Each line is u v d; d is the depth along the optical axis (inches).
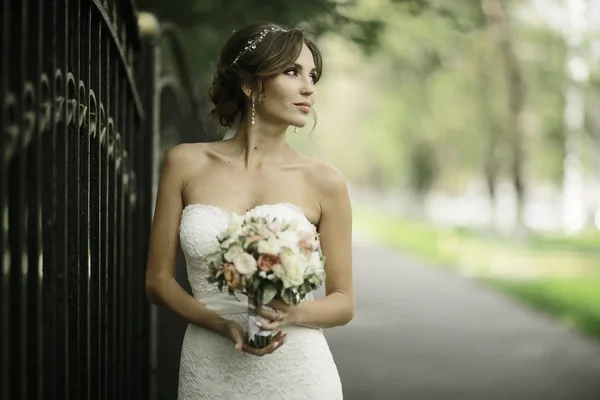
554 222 2185.0
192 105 305.9
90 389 168.2
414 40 1062.4
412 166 2100.1
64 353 140.6
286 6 388.5
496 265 1112.8
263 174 173.9
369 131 2191.2
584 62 1346.0
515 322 633.6
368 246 1540.4
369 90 2139.5
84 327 157.1
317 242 158.9
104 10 166.1
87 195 158.1
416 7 453.1
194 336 171.9
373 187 4003.4
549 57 1349.7
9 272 119.9
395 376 432.8
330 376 171.9
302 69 174.9
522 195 1427.2
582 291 801.6
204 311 166.2
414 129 1831.9
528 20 1328.7
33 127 124.6
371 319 644.7
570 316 641.0
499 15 1290.6
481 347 523.5
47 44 133.9
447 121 1622.8
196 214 170.4
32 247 126.1
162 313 276.8
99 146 168.2
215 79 184.7
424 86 1616.6
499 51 1355.8
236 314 170.2
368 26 409.7
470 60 1416.1
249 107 175.8
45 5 134.2
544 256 1238.9
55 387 139.4
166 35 264.4
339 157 3193.9
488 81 1438.2
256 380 167.3
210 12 398.6
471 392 397.1
